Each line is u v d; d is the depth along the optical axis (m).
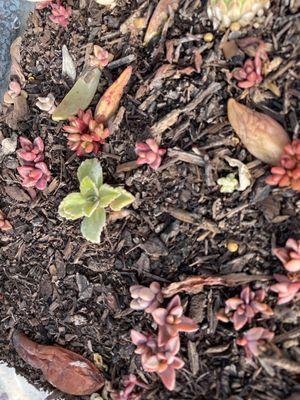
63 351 0.13
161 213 0.12
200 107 0.12
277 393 0.11
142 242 0.12
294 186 0.10
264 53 0.11
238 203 0.11
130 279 0.12
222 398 0.11
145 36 0.12
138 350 0.11
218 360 0.11
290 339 0.11
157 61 0.12
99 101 0.12
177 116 0.12
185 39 0.12
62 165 0.13
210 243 0.12
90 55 0.13
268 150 0.11
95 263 0.13
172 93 0.12
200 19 0.12
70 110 0.13
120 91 0.12
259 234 0.11
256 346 0.11
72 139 0.12
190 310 0.12
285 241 0.11
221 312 0.11
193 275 0.12
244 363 0.11
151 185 0.12
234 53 0.11
